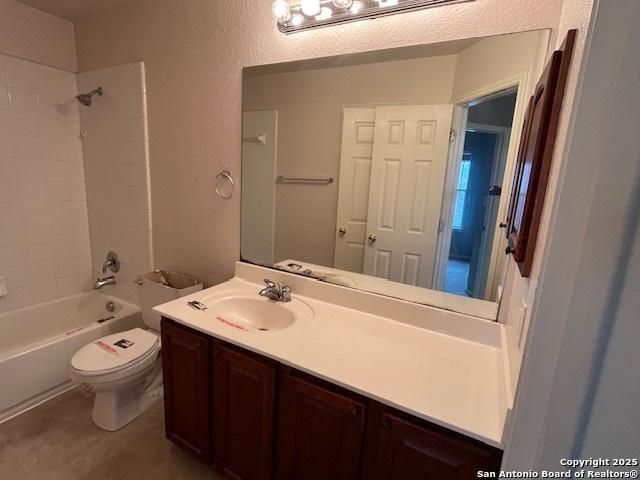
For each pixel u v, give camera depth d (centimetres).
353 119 143
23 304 224
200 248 198
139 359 165
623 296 40
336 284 156
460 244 129
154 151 203
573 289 43
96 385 155
